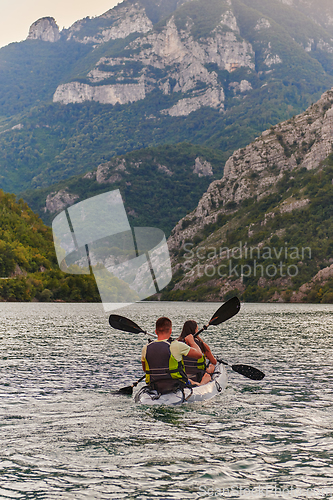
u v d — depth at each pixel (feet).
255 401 66.80
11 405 64.18
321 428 53.47
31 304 616.39
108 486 36.76
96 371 93.04
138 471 39.99
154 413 59.88
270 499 34.65
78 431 51.96
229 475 39.22
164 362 61.93
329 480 38.29
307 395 71.15
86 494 35.29
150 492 35.70
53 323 253.85
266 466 41.39
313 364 103.91
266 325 247.70
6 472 39.68
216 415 58.85
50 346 138.31
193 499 34.53
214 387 68.13
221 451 45.37
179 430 52.54
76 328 217.15
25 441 48.24
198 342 71.36
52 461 42.37
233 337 171.32
